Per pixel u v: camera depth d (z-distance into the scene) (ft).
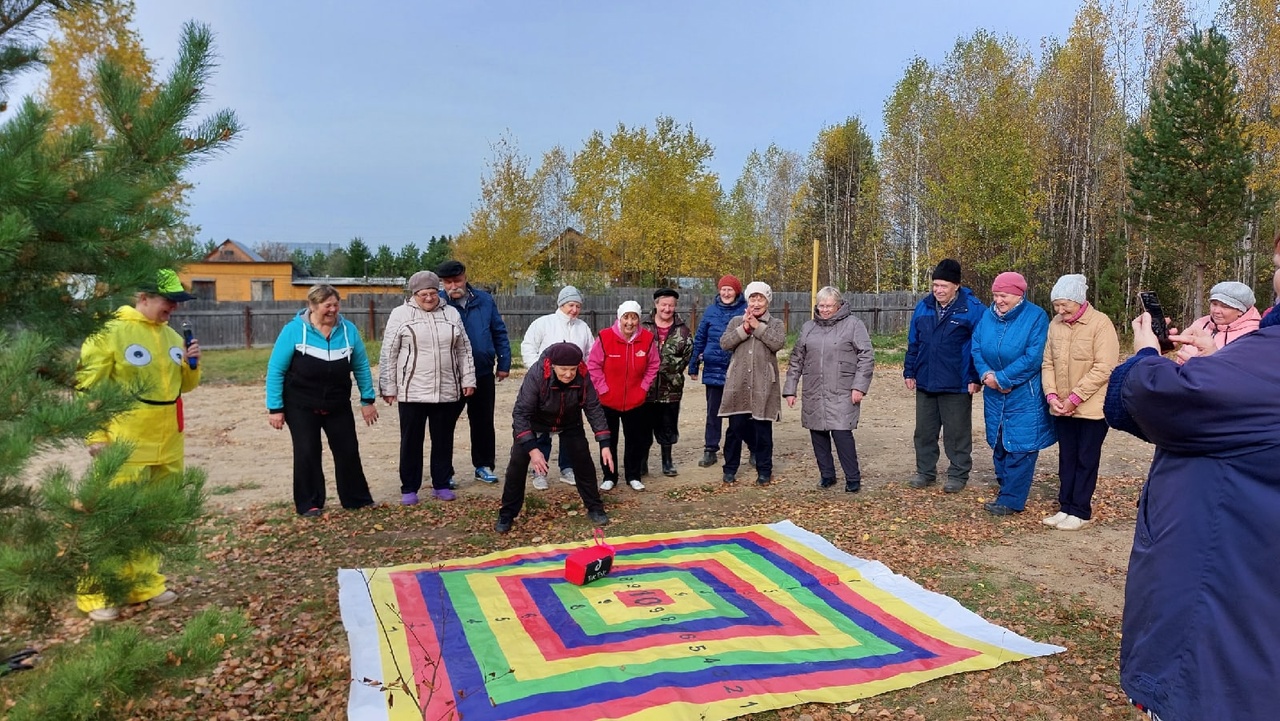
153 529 8.40
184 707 11.42
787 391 24.49
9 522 8.25
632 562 17.19
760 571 16.66
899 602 15.12
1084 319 19.47
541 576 16.16
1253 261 83.05
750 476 26.12
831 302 23.52
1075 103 101.60
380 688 11.14
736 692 11.41
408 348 21.68
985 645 13.25
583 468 20.38
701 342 27.50
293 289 129.70
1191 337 8.73
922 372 23.63
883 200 119.24
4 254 7.57
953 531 19.71
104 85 8.87
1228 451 6.61
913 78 113.09
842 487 24.44
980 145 91.40
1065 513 20.12
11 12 9.06
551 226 123.65
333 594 15.57
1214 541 6.62
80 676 7.64
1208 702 6.49
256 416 38.83
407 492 22.16
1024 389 20.57
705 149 104.58
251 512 21.45
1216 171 65.46
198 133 9.29
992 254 98.94
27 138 8.05
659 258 105.81
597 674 11.90
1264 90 76.43
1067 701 11.62
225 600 15.33
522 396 19.51
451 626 13.75
